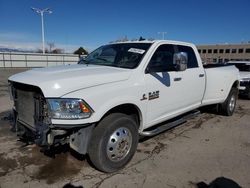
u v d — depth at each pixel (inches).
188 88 197.3
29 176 137.2
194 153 170.9
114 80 140.5
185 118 204.7
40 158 157.9
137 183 132.1
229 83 257.1
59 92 121.6
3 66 1905.8
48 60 2119.8
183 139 197.8
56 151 143.4
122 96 139.9
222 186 130.9
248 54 3228.3
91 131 131.1
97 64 176.2
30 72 147.6
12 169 144.4
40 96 128.6
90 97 125.6
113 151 139.1
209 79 227.8
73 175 138.9
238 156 167.3
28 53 2005.4
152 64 164.7
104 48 196.9
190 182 134.1
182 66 163.6
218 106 270.4
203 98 226.1
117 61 169.9
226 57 3400.6
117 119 137.6
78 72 139.3
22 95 143.6
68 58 2241.6
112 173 142.1
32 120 137.9
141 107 153.3
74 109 121.6
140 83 151.5
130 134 146.9
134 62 160.4
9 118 162.6
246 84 395.9
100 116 129.0
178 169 147.7
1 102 343.0
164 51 177.9
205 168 149.6
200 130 222.4
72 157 159.2
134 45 177.6
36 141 125.8
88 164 151.1
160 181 134.5
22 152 166.4
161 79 166.6
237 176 141.2
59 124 121.6
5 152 166.2
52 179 134.7
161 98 168.4
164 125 183.2
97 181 133.4
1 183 130.1
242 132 218.8
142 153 168.9
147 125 163.6
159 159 160.2
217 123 245.9
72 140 131.8
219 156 166.9
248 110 314.8
